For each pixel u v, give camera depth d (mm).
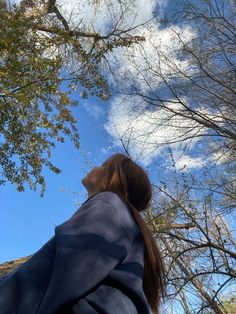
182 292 7457
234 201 8492
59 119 12727
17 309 1209
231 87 9156
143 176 1786
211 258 7867
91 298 1256
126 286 1342
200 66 9250
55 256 1304
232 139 9117
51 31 12727
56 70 11758
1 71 11164
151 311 1617
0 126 12383
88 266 1274
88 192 1808
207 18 9367
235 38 9320
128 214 1603
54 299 1199
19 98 11570
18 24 11234
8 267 7133
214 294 7543
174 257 7637
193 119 9203
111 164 1801
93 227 1382
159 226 7832
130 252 1468
